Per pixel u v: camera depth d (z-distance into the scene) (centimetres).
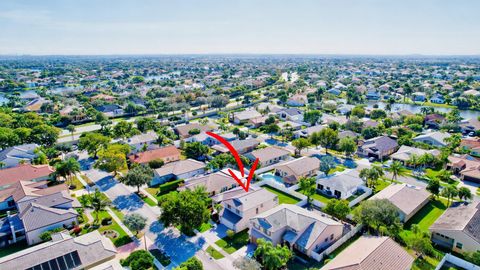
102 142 11338
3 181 8431
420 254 5662
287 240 5769
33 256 4991
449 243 5953
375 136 12694
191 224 6088
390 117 15638
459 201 7519
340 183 8100
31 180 8731
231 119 16338
